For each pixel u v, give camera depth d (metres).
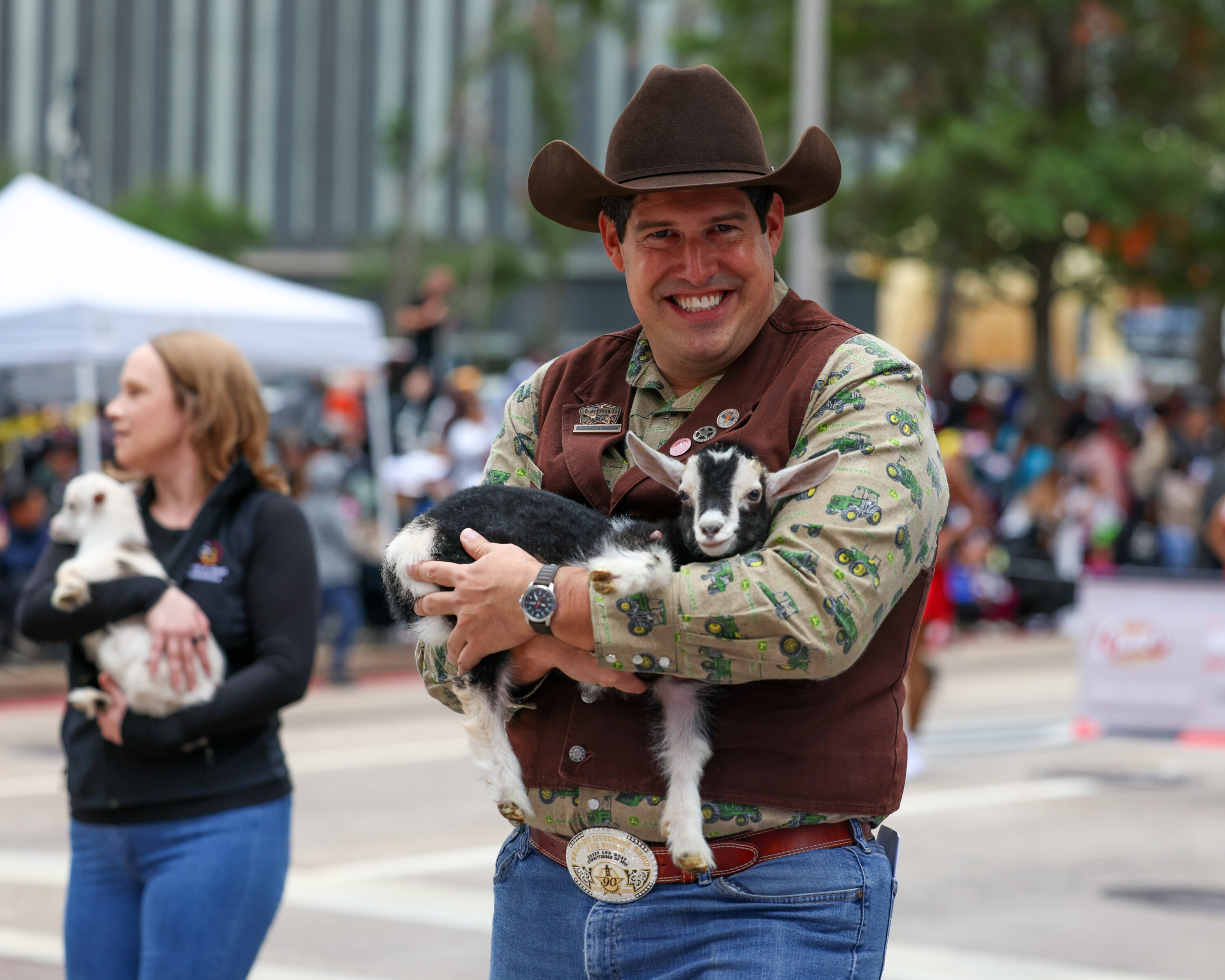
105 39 164.12
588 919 6.25
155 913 8.11
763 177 6.21
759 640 5.54
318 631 8.66
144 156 164.12
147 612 8.12
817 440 6.00
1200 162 55.81
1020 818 19.20
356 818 19.20
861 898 6.07
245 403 8.87
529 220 107.12
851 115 59.84
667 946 6.10
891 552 5.71
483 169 116.25
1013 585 41.31
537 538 6.24
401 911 14.88
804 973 5.90
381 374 36.94
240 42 161.12
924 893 15.60
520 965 6.56
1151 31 56.47
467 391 41.34
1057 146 53.81
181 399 8.70
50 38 165.88
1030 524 42.19
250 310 30.28
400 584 6.55
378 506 37.97
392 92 157.75
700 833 5.95
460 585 6.04
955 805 20.02
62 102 164.50
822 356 6.19
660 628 5.60
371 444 40.62
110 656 8.18
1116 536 41.56
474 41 138.25
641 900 6.14
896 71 59.53
